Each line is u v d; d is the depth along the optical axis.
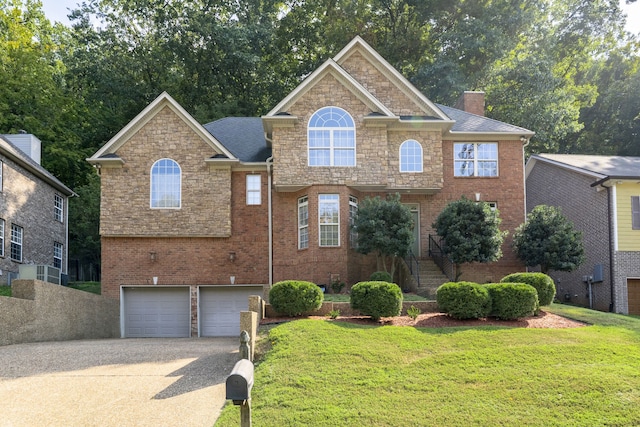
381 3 41.31
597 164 26.47
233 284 23.42
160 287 23.69
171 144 23.59
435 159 23.75
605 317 15.79
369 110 22.88
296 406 9.16
